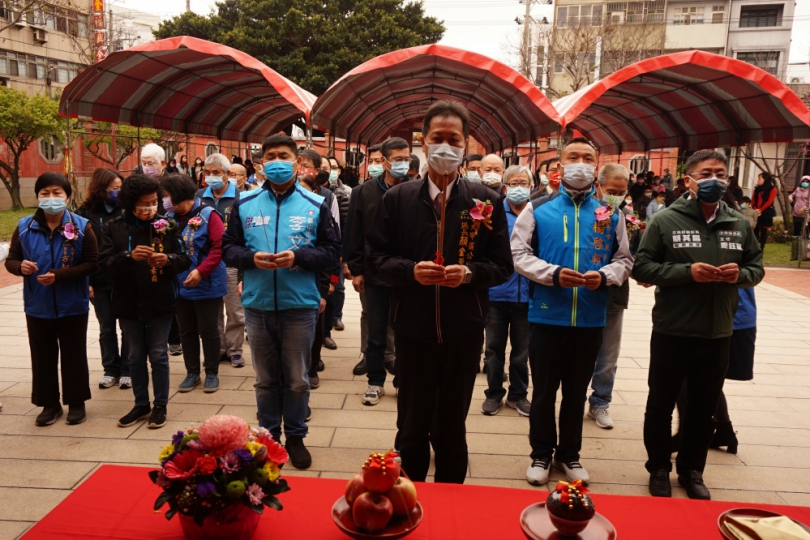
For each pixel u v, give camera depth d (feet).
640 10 90.27
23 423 12.69
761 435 13.00
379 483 5.26
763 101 25.11
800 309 26.11
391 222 8.30
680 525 5.91
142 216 12.10
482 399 14.83
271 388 11.03
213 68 28.12
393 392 15.08
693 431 10.36
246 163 49.44
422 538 5.55
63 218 12.57
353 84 27.91
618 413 14.10
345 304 25.73
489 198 8.27
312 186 15.23
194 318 14.78
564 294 10.13
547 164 16.22
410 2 73.31
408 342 8.24
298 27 66.33
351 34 66.90
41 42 77.87
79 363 12.64
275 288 10.50
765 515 5.54
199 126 38.99
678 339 10.05
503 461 11.54
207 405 13.93
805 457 11.98
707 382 10.07
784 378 16.76
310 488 6.38
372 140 59.82
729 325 9.91
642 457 11.83
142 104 30.66
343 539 5.49
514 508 6.11
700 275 9.45
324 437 12.37
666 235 10.20
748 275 9.75
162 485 5.29
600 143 51.80
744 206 38.22
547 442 10.75
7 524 8.88
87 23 82.64
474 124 52.03
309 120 22.80
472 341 8.23
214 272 14.52
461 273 7.60
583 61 80.74
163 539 5.44
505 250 8.31
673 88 29.04
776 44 89.45
